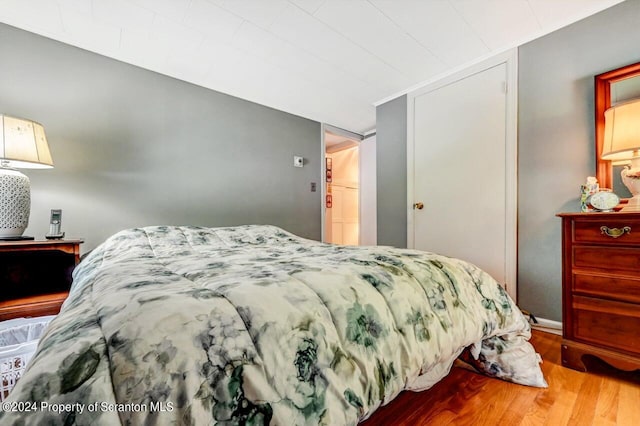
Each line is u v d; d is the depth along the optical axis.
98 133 2.04
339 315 0.72
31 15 1.70
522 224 2.01
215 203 2.60
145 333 0.50
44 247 1.47
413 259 1.13
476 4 1.65
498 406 1.07
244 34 1.89
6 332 1.18
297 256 1.27
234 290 0.68
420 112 2.65
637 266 1.20
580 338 1.34
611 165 1.64
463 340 0.99
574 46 1.79
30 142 1.49
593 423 0.98
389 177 2.95
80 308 0.63
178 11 1.67
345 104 3.04
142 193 2.21
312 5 1.64
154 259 1.23
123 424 0.41
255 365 0.55
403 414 1.03
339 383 0.64
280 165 3.09
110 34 1.87
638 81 1.58
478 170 2.26
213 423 0.47
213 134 2.61
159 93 2.31
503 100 2.11
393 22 1.80
